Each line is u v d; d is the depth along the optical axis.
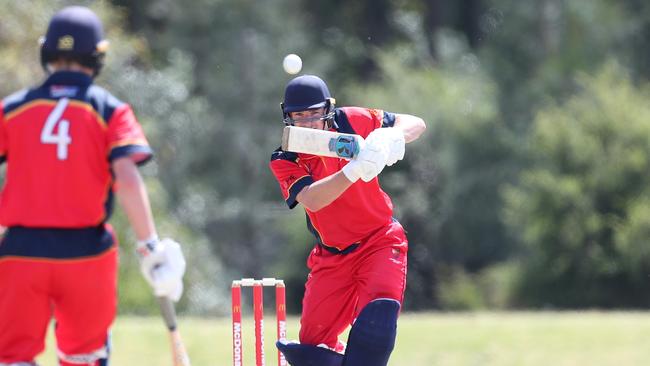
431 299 88.12
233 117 92.88
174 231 72.81
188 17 95.19
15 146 14.98
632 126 77.62
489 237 87.56
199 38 95.81
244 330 34.69
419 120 20.28
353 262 19.72
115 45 71.00
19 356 15.12
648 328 35.25
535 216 76.44
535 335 34.06
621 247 73.81
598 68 90.25
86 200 15.01
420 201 87.88
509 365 29.75
